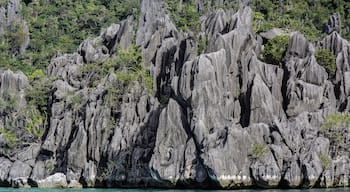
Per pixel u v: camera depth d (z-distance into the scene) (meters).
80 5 168.62
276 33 97.75
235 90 83.50
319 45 94.38
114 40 109.44
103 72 101.56
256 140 76.50
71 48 146.00
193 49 90.44
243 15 97.62
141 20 118.56
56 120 98.75
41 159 96.88
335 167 75.81
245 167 74.56
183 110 81.06
